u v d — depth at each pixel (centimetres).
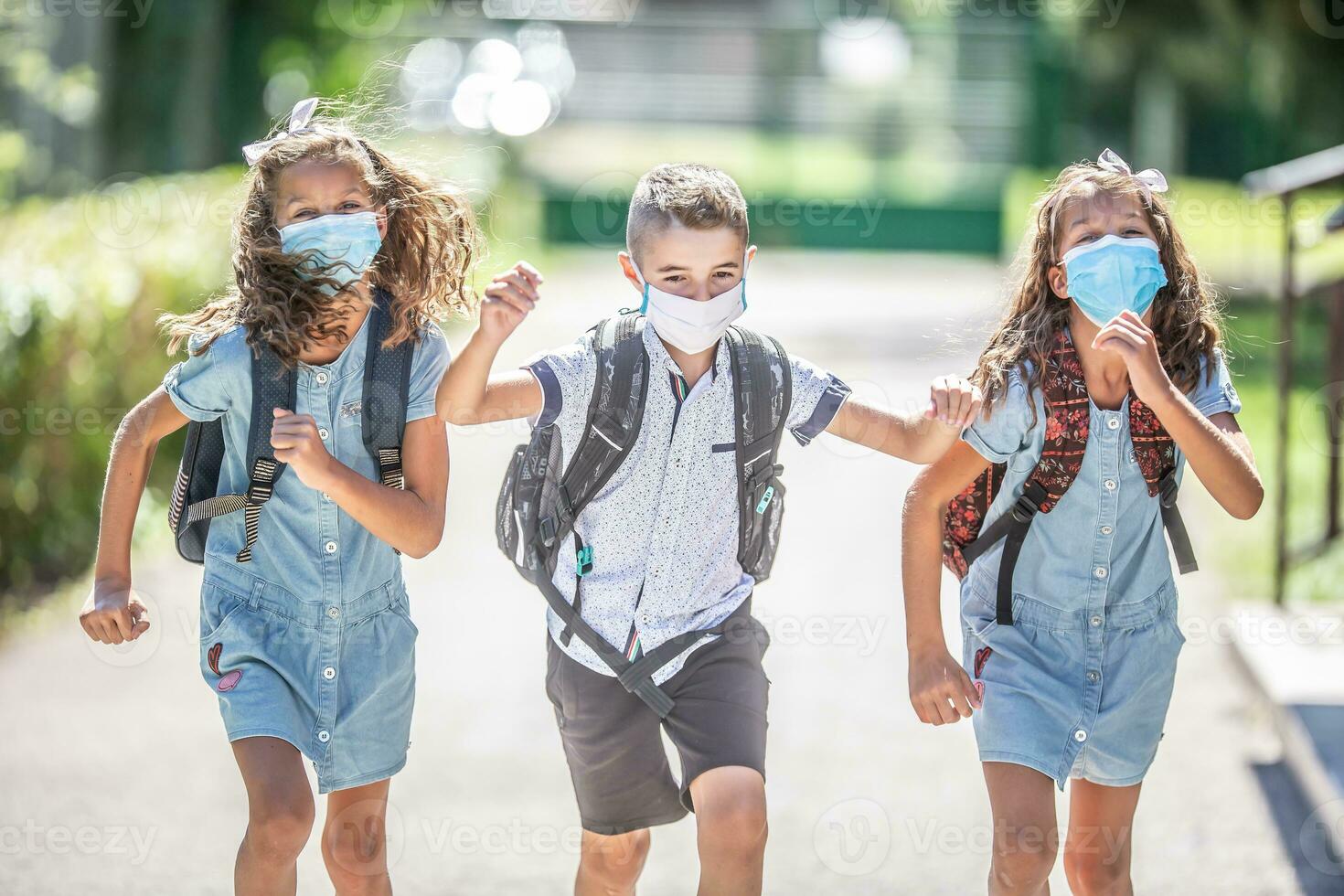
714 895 394
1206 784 630
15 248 1064
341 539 431
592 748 432
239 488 431
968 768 652
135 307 1084
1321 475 1143
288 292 412
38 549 963
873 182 3531
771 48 3825
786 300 2252
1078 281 414
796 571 959
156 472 1126
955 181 3428
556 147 3759
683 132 3928
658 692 418
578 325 1941
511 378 412
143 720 717
